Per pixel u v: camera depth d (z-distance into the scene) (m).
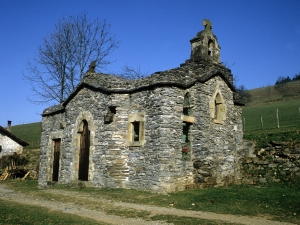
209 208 8.75
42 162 17.92
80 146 14.84
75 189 12.94
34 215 8.15
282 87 76.06
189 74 13.22
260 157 15.08
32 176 25.38
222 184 13.56
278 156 14.70
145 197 10.38
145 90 12.60
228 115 14.78
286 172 13.58
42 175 17.58
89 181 13.48
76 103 15.28
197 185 12.38
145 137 12.22
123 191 11.60
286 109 44.06
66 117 15.95
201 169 12.59
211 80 13.95
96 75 14.91
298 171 13.30
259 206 8.81
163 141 11.55
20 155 30.08
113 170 12.73
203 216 7.88
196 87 13.10
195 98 13.02
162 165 11.39
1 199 11.50
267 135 18.41
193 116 12.83
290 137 16.30
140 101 12.73
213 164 13.24
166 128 11.66
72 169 14.72
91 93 14.40
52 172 17.09
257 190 11.34
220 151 13.83
